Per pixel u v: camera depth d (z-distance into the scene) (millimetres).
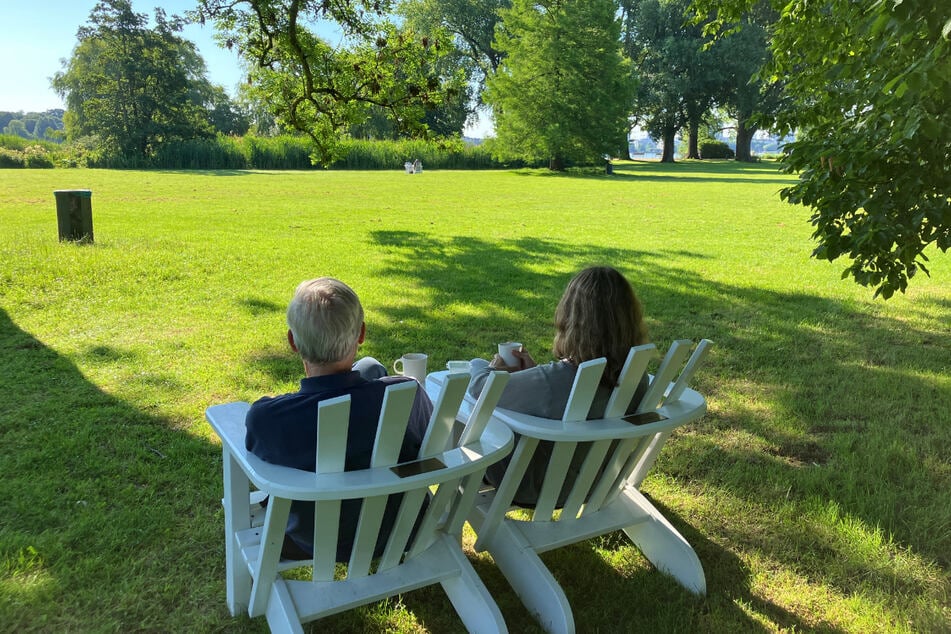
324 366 1925
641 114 66125
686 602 2588
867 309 7500
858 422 4383
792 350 5969
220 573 2664
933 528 3084
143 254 9359
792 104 4859
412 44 10258
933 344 6191
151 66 54031
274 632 2057
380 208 18188
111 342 5609
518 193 25312
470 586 2174
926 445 3969
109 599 2455
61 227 10023
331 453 1721
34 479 3285
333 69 10445
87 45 64375
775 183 33562
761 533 3092
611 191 27078
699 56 57469
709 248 12008
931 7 2668
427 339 5996
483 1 58031
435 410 1805
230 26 10320
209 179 31188
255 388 4711
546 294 7922
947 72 2742
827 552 2936
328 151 11258
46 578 2543
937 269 9914
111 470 3426
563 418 2191
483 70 62531
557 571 2785
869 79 3738
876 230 3480
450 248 11258
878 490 3408
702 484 3553
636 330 2330
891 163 3543
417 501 2008
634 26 62906
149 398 4441
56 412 4137
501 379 1916
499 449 1985
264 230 12727
